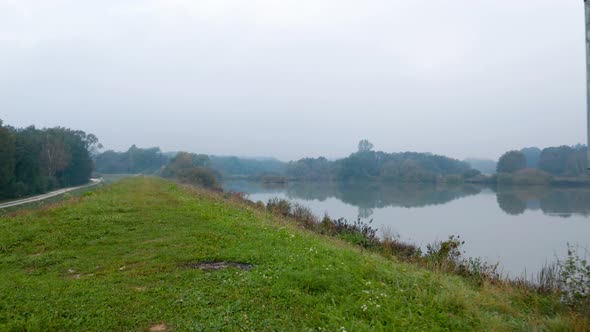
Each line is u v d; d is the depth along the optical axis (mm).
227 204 19375
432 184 84250
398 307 5406
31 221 12164
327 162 107188
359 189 71938
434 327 4793
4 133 48844
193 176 61156
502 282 9266
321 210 33719
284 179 95625
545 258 16484
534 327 5109
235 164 128500
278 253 8070
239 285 6109
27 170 58750
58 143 77250
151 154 144625
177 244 9164
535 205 39469
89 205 15656
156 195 21688
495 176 75750
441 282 6941
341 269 6879
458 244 13148
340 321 4793
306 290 5906
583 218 29766
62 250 8797
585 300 6469
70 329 4703
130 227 11281
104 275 6867
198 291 5863
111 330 4676
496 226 25750
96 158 146000
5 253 8742
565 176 66688
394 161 99312
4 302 5457
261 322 4812
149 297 5652
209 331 4566
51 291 5930
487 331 4891
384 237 16359
